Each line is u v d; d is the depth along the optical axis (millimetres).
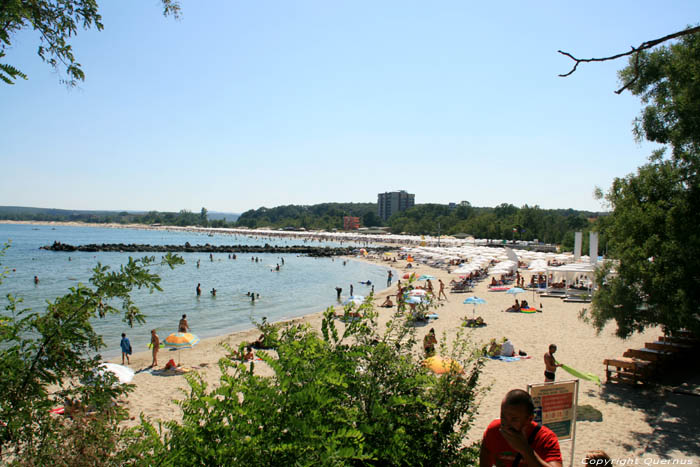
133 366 19250
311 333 4332
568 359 16359
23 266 65875
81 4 4305
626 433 9828
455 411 4609
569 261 49969
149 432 3617
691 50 11352
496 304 31438
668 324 11766
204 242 157000
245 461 3197
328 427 3516
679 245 11156
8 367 3605
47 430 3592
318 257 98250
